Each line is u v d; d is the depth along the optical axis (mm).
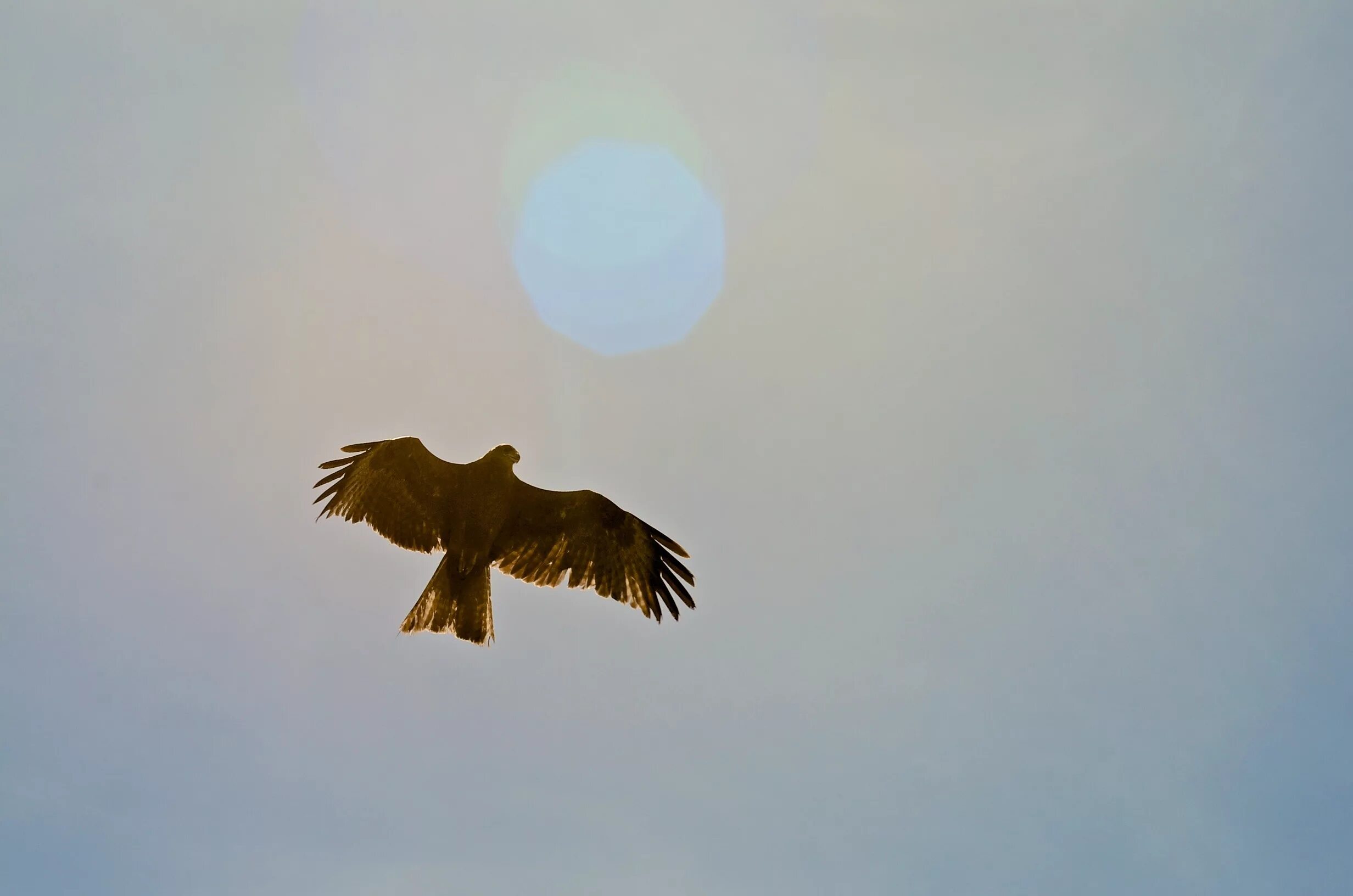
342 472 14016
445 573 13445
